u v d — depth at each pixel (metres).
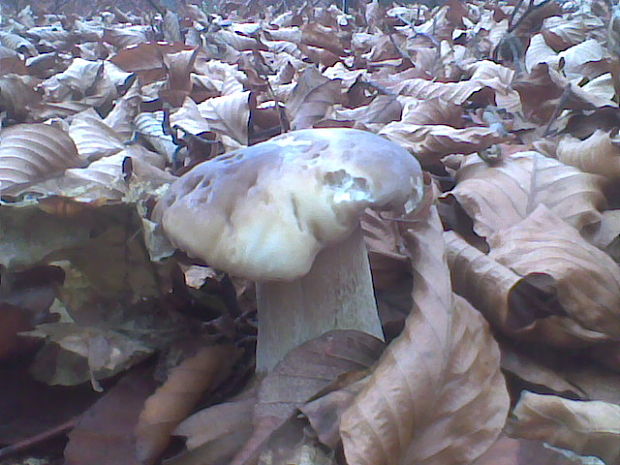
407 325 0.21
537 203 0.34
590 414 0.21
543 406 0.22
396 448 0.20
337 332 0.24
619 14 0.63
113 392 0.25
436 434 0.21
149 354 0.26
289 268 0.21
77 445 0.24
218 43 1.00
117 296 0.28
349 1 1.53
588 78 0.54
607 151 0.34
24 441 0.24
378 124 0.51
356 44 1.05
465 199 0.34
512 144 0.44
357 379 0.22
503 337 0.27
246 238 0.21
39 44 1.08
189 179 0.23
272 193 0.21
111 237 0.27
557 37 0.73
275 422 0.22
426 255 0.23
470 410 0.21
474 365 0.21
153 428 0.24
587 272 0.27
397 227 0.32
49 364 0.27
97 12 1.80
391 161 0.22
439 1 1.48
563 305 0.26
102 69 0.71
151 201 0.31
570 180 0.34
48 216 0.26
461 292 0.28
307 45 0.99
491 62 0.69
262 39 1.12
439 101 0.49
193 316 0.29
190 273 0.32
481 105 0.58
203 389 0.25
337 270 0.24
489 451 0.20
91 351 0.26
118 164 0.43
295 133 0.24
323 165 0.21
